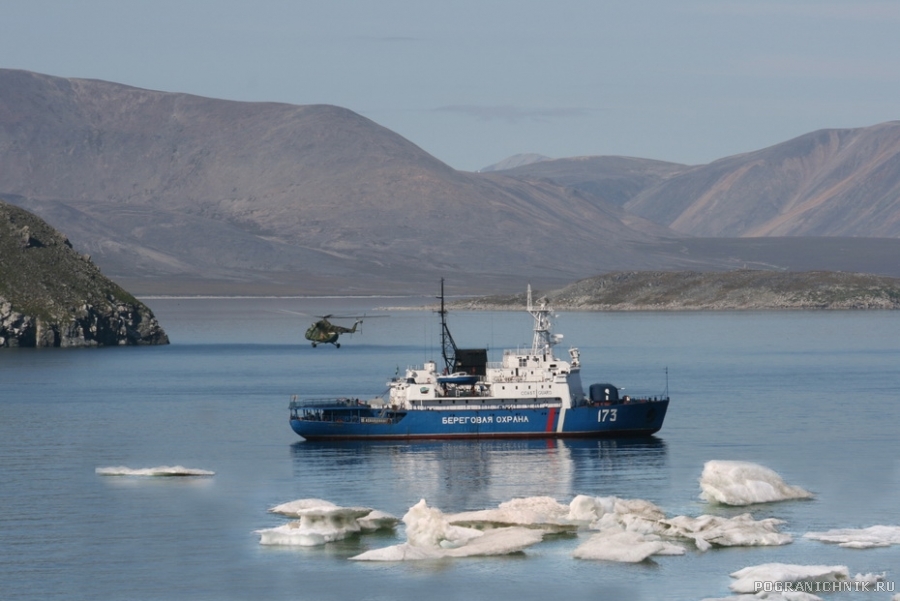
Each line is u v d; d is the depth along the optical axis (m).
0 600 167.88
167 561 184.25
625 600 164.12
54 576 177.88
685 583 169.88
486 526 196.00
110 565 182.75
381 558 182.12
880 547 184.25
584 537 191.62
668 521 193.00
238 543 193.50
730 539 186.00
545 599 165.50
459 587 170.75
